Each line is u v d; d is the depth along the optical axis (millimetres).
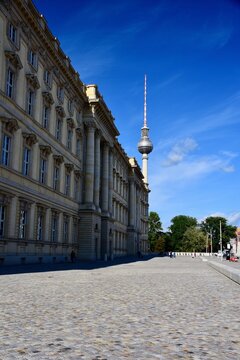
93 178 57688
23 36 36562
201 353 5934
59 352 5828
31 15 36719
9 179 33125
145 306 10789
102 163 68000
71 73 51219
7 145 33531
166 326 7988
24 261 36312
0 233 32250
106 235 65062
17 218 34812
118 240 85750
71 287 15836
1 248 32031
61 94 48125
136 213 106438
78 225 55219
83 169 57125
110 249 68000
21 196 35312
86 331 7352
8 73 33812
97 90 59406
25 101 36750
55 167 45125
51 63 43969
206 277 23828
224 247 168125
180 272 29656
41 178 41031
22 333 7078
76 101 53969
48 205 42312
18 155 35156
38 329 7445
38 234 40281
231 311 10195
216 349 6203
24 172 36750
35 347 6098
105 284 17656
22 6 34750
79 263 45219
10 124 32969
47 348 6051
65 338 6750
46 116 43219
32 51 39094
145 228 127938
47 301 11445
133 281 19812
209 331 7586
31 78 37500
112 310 9969
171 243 161875
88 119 57406
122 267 37844
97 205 59219
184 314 9555
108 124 66625
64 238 48969
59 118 46781
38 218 40062
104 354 5762
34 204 38656
